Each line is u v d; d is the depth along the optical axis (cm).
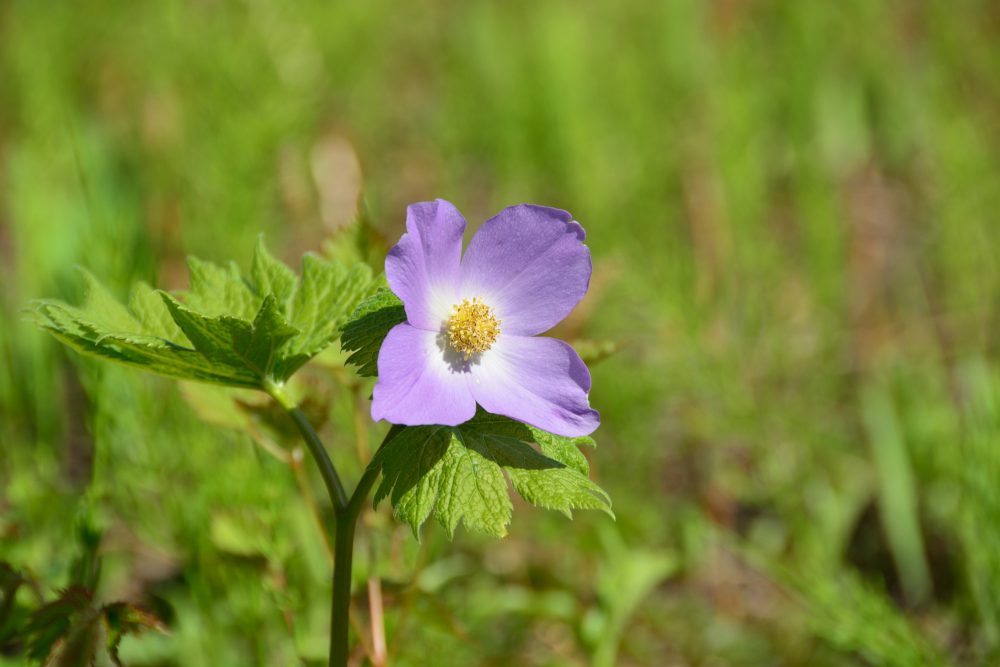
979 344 102
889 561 88
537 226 50
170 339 51
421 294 48
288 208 108
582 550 80
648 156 113
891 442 85
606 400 86
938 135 121
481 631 75
